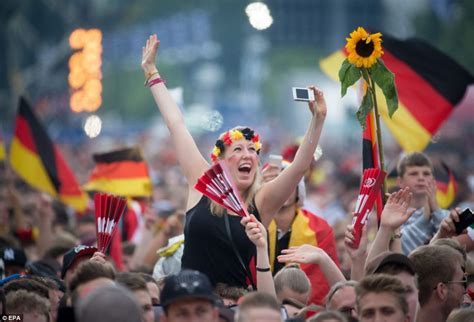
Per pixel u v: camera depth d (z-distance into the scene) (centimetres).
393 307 1755
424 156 2597
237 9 14888
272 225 2439
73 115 11250
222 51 14912
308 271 2356
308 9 11412
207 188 1973
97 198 2114
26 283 1992
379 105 2702
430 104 2819
